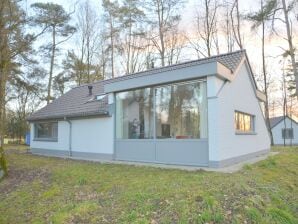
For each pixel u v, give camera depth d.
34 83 25.88
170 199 5.90
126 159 12.30
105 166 10.71
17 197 7.91
